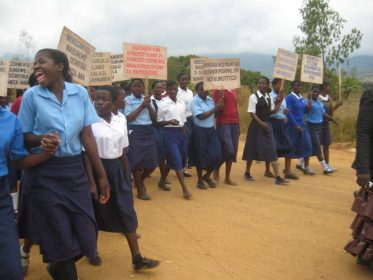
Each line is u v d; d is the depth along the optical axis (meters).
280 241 5.57
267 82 8.75
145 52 7.73
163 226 6.17
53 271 3.82
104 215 4.56
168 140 7.66
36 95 3.59
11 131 3.34
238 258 5.05
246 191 8.14
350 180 9.06
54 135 3.34
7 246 3.19
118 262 4.99
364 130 4.47
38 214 3.66
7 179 3.33
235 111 8.61
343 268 4.79
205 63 8.04
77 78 5.85
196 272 4.70
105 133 4.49
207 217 6.55
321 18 16.03
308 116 9.59
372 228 4.47
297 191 8.13
